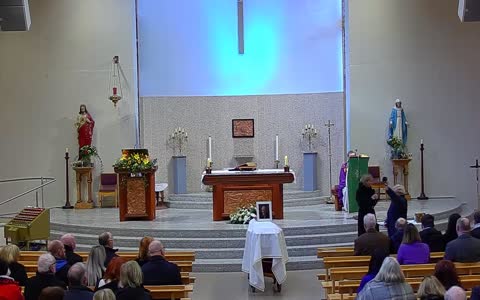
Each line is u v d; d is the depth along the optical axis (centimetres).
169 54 1844
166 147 1812
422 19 1756
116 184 1722
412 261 774
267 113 1819
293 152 1812
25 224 1219
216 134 1827
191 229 1270
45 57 1755
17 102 1752
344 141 1794
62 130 1758
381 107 1756
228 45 1848
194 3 1845
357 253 872
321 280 1030
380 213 1465
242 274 1154
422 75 1756
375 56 1756
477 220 895
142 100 1817
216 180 1366
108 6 1766
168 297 682
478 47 1753
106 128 1759
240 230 1257
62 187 1753
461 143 1762
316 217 1417
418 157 1759
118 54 1764
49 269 650
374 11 1756
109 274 650
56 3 1759
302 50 1831
